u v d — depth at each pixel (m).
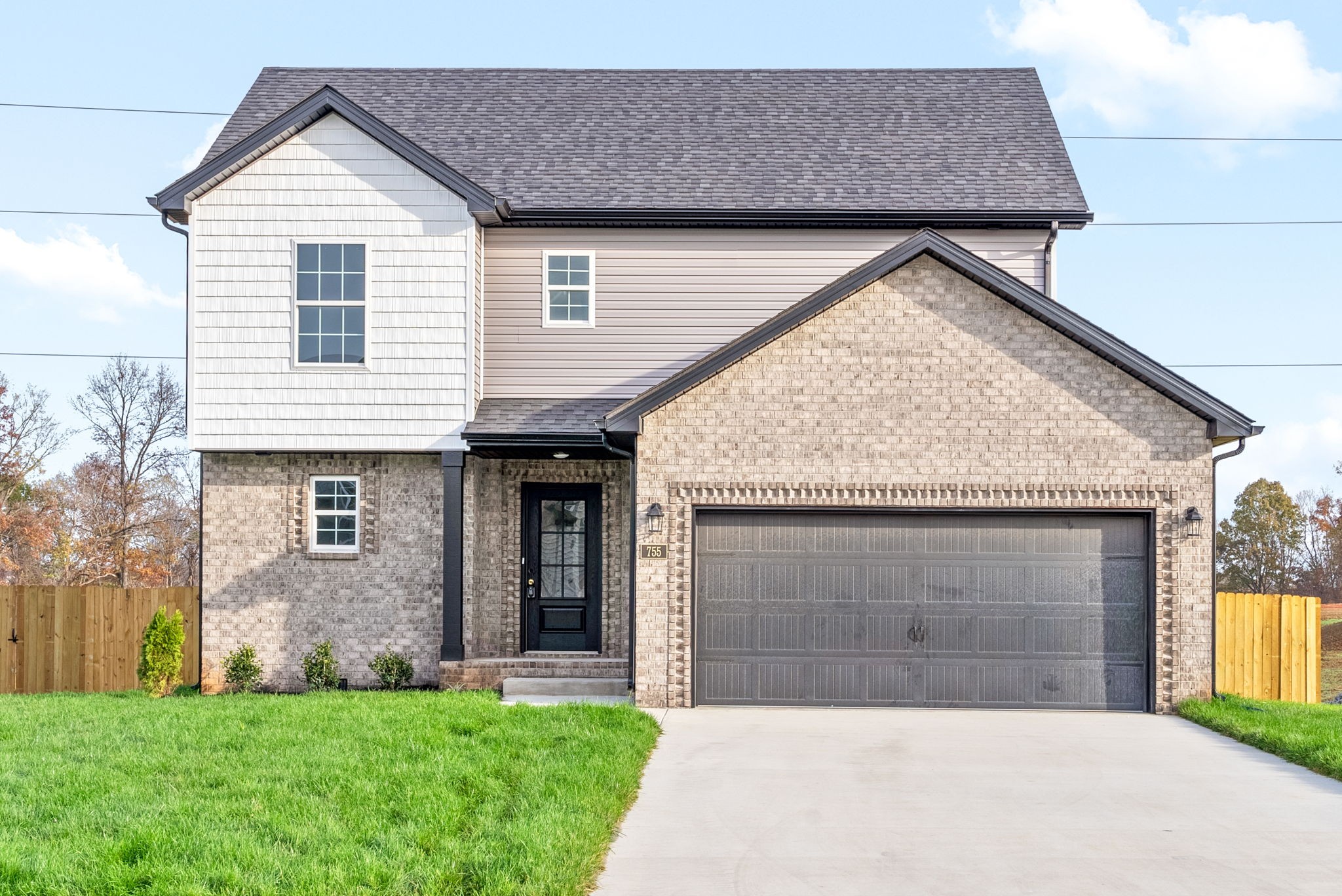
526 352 16.36
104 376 39.59
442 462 15.54
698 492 13.70
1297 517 45.06
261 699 13.77
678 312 16.36
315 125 15.46
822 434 13.70
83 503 39.06
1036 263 16.33
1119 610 13.66
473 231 15.39
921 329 13.72
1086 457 13.59
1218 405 13.30
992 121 18.47
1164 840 7.85
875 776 9.82
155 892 6.25
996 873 7.07
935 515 13.75
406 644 15.57
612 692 14.78
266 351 15.30
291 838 7.30
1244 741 11.58
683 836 7.88
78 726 11.63
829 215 16.05
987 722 12.70
